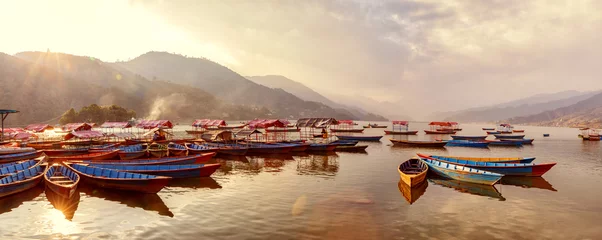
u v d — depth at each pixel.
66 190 24.47
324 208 24.14
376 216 22.41
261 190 29.62
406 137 114.62
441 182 32.72
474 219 22.05
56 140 79.81
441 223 21.20
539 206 25.16
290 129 140.75
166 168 34.62
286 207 24.34
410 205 24.97
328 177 35.84
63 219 21.77
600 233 19.83
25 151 50.59
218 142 63.16
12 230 19.91
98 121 181.88
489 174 30.41
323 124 85.06
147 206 24.48
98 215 22.52
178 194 27.98
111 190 28.50
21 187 27.36
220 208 24.09
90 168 31.62
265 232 19.55
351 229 20.06
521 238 19.02
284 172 38.97
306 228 20.17
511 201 26.38
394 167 42.94
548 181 34.00
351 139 88.69
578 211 24.03
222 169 41.09
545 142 91.75
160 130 75.12
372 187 30.88
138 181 26.97
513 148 72.81
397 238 18.80
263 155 55.06
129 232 19.61
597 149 71.38
